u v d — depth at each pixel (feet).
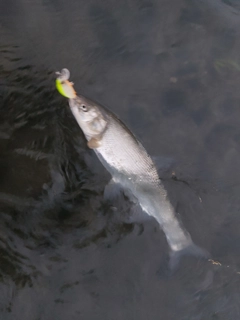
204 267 3.98
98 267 3.94
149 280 3.94
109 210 4.02
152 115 4.27
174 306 3.92
